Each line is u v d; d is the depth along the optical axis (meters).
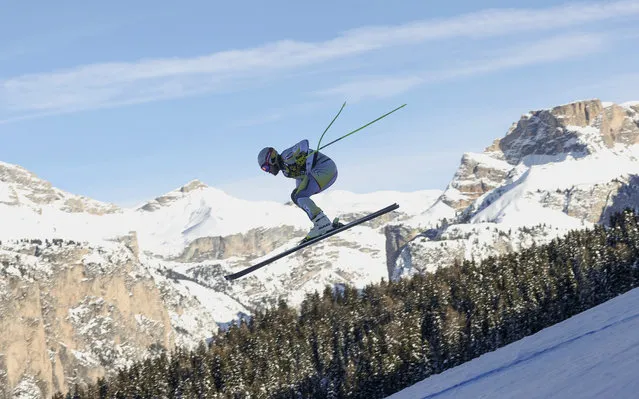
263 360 123.88
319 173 15.15
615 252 138.12
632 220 153.25
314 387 118.88
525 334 124.06
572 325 28.70
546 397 13.53
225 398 115.12
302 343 127.25
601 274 135.75
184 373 125.12
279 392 117.81
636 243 143.25
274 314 147.12
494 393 17.66
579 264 137.75
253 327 143.88
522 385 16.73
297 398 118.06
